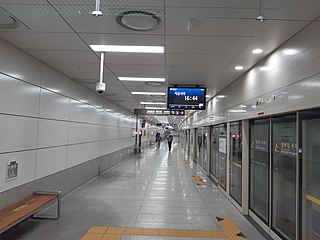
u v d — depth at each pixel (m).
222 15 2.80
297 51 3.10
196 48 3.93
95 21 3.07
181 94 6.70
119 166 12.22
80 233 3.97
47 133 5.19
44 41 3.80
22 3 2.64
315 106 2.67
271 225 4.00
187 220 4.71
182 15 2.82
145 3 2.56
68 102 6.30
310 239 2.94
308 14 2.66
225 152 6.92
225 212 5.28
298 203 3.10
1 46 3.71
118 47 4.00
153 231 4.12
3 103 3.76
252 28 3.12
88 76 6.18
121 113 13.98
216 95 8.34
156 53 4.22
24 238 3.76
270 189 4.05
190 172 10.74
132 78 6.28
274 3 2.50
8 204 3.91
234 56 4.24
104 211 5.11
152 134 38.59
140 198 6.21
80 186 7.36
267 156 4.28
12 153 4.00
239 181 5.59
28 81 4.44
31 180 4.58
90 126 8.29
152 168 11.73
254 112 4.60
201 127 12.17
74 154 6.80
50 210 5.12
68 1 2.56
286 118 3.56
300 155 3.07
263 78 4.22
